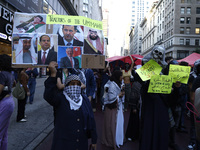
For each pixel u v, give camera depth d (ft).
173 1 148.25
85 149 6.53
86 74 14.33
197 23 144.36
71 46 7.79
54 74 6.36
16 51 7.39
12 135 12.21
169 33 158.71
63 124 6.35
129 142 12.50
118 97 11.47
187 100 14.58
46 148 10.92
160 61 9.09
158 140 8.75
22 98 14.73
